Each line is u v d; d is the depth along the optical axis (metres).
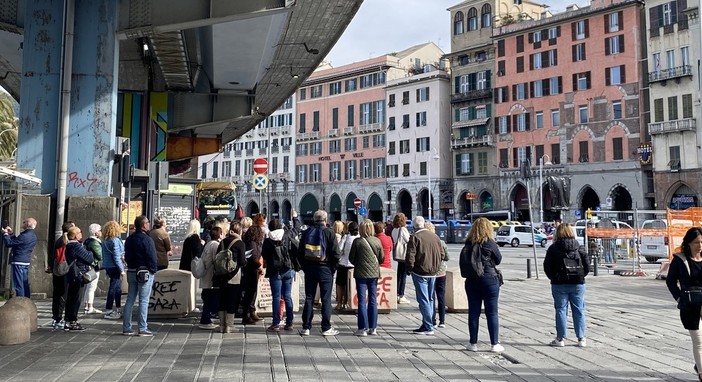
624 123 54.00
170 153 29.02
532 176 59.75
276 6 14.05
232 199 32.25
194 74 23.09
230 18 13.84
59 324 9.58
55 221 13.09
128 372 6.81
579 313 8.52
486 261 8.20
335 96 80.12
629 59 53.97
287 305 9.77
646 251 26.20
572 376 6.80
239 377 6.64
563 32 58.47
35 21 13.55
